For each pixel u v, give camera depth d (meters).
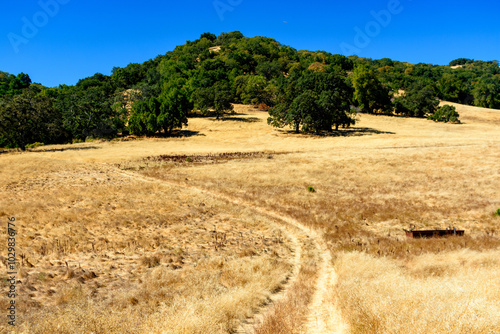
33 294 10.89
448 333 6.25
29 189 31.34
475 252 14.42
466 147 54.25
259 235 19.70
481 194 28.91
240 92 129.12
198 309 8.81
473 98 156.25
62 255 15.27
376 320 7.27
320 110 81.00
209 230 20.55
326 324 8.32
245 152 58.38
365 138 71.75
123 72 174.00
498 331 6.21
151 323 8.01
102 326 8.05
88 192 30.33
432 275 11.28
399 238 18.59
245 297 10.06
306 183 34.75
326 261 15.04
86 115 81.19
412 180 35.50
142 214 23.42
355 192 30.81
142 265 14.26
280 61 196.38
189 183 35.34
